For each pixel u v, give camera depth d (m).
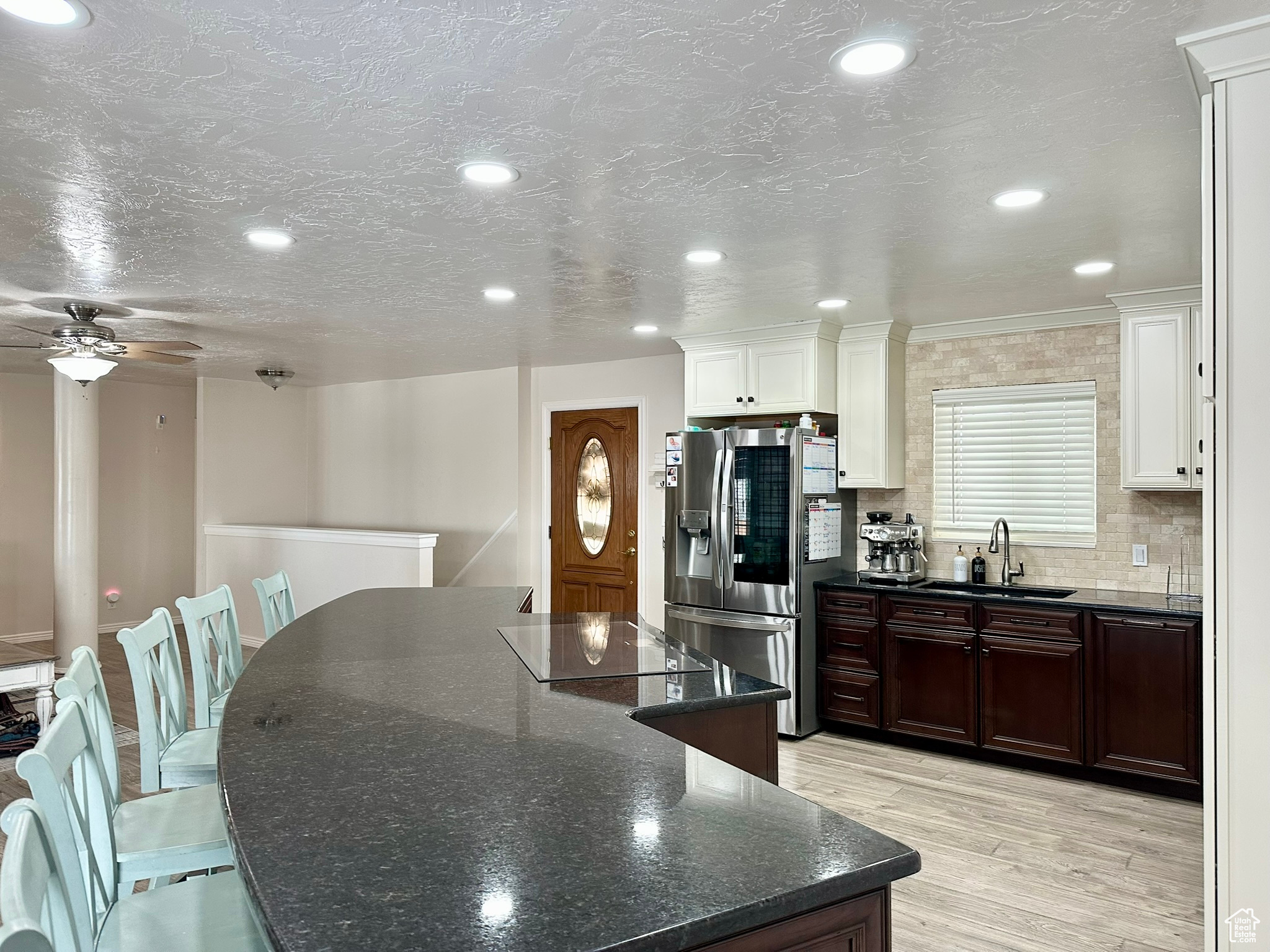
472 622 3.29
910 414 5.44
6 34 1.81
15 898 0.88
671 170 2.63
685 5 1.71
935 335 5.29
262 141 2.38
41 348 5.86
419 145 2.42
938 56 1.93
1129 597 4.51
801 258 3.69
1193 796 4.05
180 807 2.10
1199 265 3.79
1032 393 5.02
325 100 2.13
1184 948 2.77
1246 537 1.85
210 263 3.73
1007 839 3.63
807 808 1.38
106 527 8.27
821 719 5.14
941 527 5.34
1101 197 2.90
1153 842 3.60
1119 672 4.20
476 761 1.60
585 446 7.09
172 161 2.53
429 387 7.90
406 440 8.07
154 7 1.71
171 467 8.77
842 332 5.31
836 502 5.40
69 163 2.55
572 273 3.95
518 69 1.98
